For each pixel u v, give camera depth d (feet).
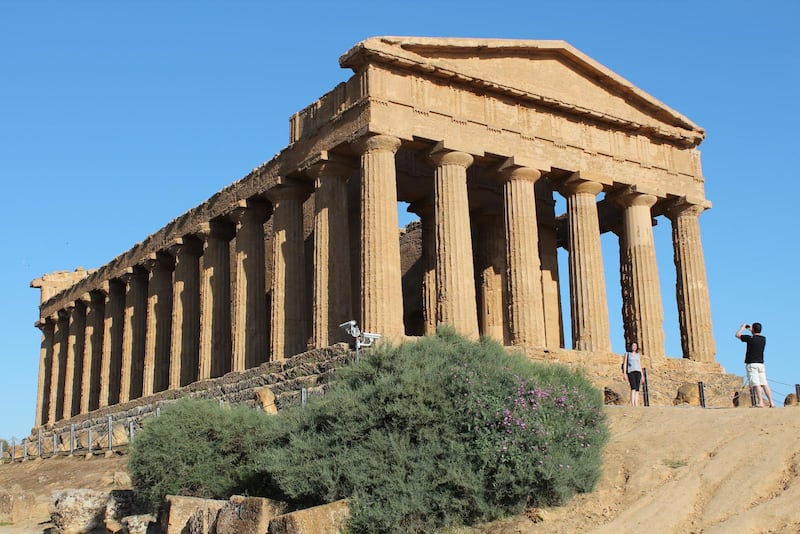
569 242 127.85
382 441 62.13
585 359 114.93
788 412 64.49
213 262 147.95
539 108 125.29
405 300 162.91
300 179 126.00
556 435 60.39
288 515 56.75
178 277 158.20
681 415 70.69
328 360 104.63
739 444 60.34
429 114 114.73
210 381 133.80
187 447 76.59
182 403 81.51
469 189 143.23
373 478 60.23
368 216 108.58
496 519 58.18
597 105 130.93
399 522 58.13
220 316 146.20
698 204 138.21
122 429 131.64
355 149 112.78
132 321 175.73
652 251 131.95
